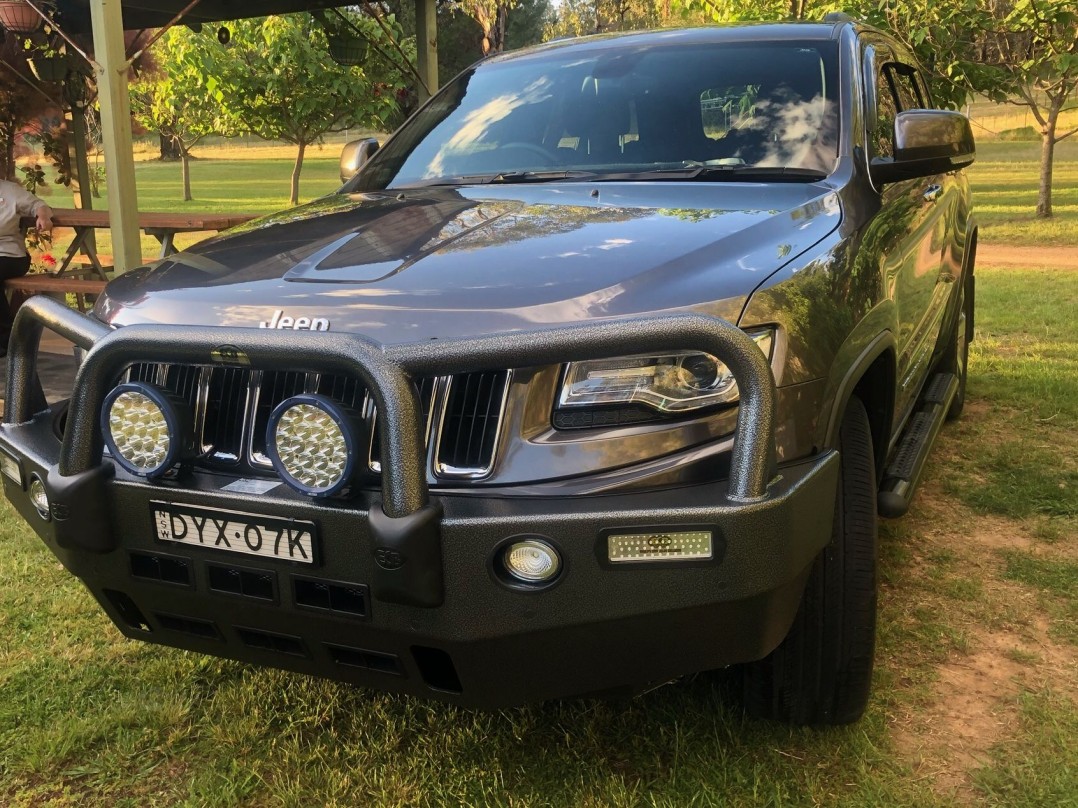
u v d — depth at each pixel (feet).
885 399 9.30
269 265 7.82
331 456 6.17
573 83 11.48
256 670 9.43
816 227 8.14
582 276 6.79
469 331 6.43
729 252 7.25
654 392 6.31
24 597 11.21
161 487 6.84
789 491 6.10
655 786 7.48
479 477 6.35
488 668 6.32
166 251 23.48
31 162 35.14
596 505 6.05
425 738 8.21
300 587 6.54
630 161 10.19
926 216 11.75
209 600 6.91
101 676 9.42
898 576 11.04
